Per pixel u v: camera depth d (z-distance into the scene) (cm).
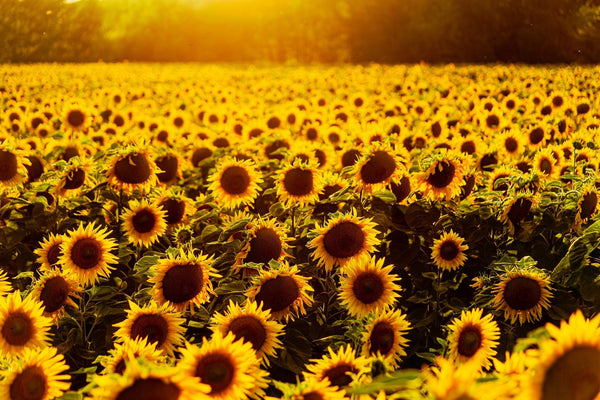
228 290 371
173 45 6838
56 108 1477
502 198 508
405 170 488
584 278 401
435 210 477
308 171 484
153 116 1445
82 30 6212
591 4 4678
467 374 137
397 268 471
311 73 2648
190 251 360
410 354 429
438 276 458
